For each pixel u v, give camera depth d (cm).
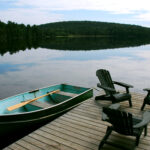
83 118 412
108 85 504
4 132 432
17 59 2122
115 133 345
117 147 293
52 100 619
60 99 609
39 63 1856
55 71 1456
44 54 2616
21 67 1628
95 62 1909
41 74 1341
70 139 331
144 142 316
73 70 1494
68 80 1163
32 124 462
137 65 1709
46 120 488
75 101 564
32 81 1134
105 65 1720
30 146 313
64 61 1995
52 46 3991
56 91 622
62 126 377
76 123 389
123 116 278
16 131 451
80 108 470
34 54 2602
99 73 502
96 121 396
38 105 504
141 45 4456
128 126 282
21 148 309
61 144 317
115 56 2397
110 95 446
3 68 1573
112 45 4378
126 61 1964
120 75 1295
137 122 314
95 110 455
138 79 1180
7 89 954
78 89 668
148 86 1020
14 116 419
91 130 359
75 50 3194
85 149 303
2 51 2878
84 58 2225
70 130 361
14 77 1241
